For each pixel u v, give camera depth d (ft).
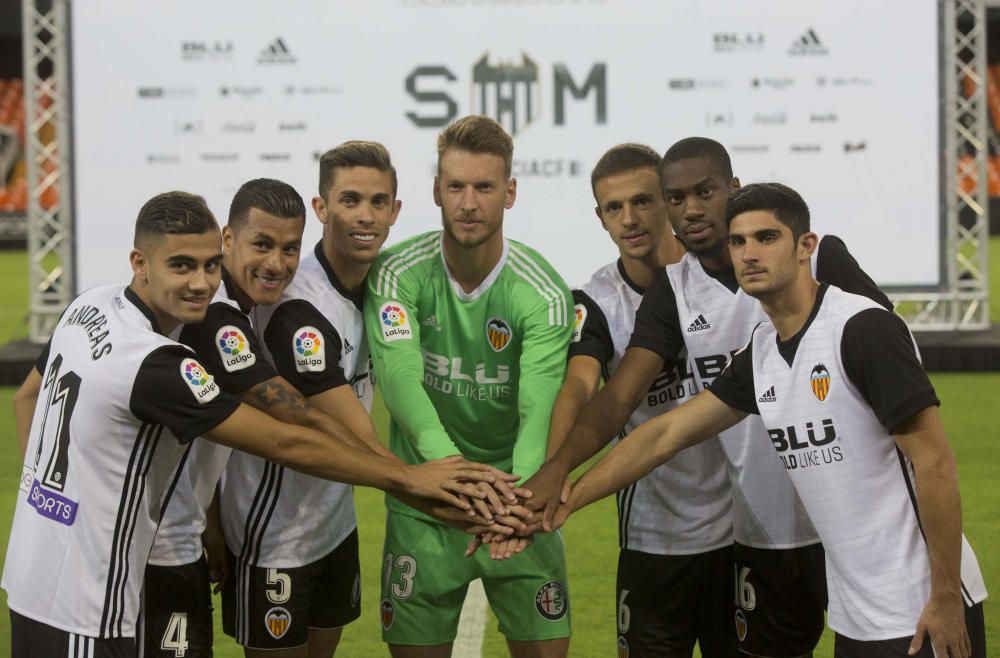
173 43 30.19
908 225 30.48
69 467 8.59
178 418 8.49
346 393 10.25
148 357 8.43
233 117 30.35
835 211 30.42
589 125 30.22
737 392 9.30
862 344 8.27
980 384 28.81
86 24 30.17
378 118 30.32
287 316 10.23
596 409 10.33
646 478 10.96
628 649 11.30
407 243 10.80
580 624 14.24
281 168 30.48
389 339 10.30
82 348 8.71
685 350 10.88
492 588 10.76
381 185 10.25
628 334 11.14
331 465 9.20
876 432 8.46
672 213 10.25
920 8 29.84
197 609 10.00
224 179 30.48
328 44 30.14
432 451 9.93
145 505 8.80
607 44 30.04
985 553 16.46
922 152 30.25
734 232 8.61
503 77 30.19
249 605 10.68
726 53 30.01
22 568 8.80
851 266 10.07
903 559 8.42
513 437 10.98
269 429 8.85
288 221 9.88
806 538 10.39
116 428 8.52
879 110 30.12
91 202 30.63
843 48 29.96
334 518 10.88
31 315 31.58
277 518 10.53
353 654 13.48
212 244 8.73
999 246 56.85
